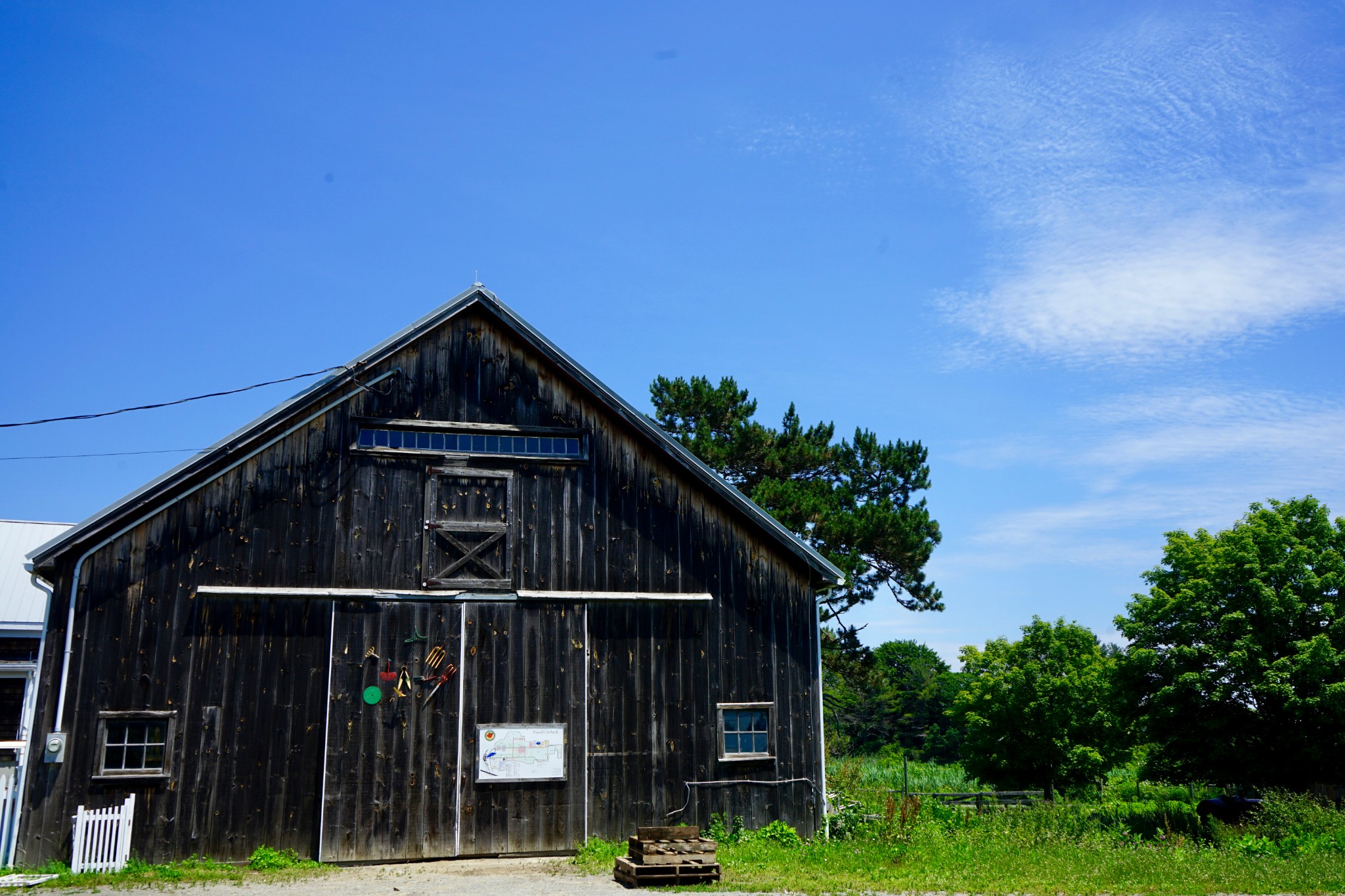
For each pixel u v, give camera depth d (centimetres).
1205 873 1312
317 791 1448
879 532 3438
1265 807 1856
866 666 3659
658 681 1630
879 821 1664
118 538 1448
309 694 1477
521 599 1595
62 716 1373
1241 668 2319
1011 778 2869
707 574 1694
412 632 1534
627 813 1569
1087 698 2830
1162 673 2462
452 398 1639
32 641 2038
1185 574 2538
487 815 1504
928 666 7944
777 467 3706
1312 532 2509
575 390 1703
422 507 1588
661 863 1234
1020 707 2859
